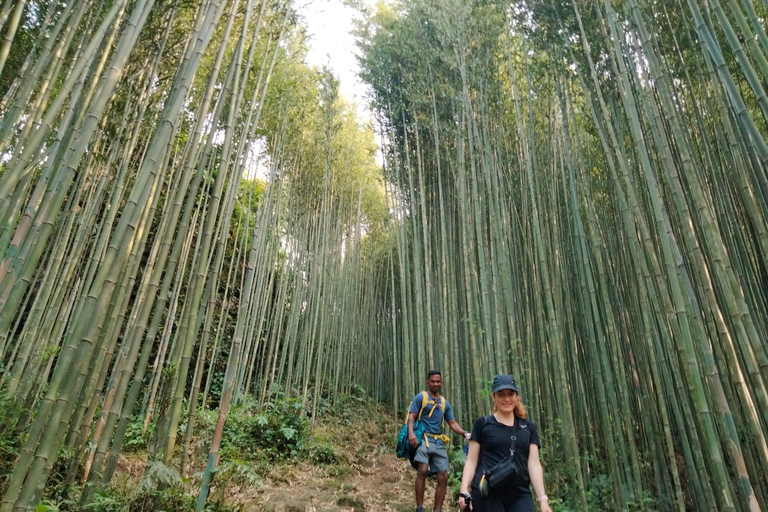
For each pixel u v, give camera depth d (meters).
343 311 9.45
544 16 4.69
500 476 2.03
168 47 4.04
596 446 4.83
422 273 8.26
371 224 11.91
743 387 2.42
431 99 7.14
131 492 2.30
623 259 4.46
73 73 2.30
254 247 3.18
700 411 2.46
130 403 2.25
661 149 2.84
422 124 7.62
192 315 2.52
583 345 5.03
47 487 2.28
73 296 4.56
